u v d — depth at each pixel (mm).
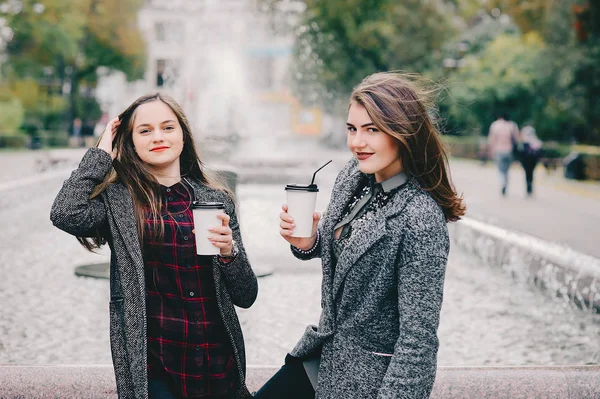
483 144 28859
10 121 34719
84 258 7914
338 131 43125
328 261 2188
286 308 5773
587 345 4863
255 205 13320
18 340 4773
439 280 1968
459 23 39062
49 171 18312
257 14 32875
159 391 2266
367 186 2215
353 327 2090
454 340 4965
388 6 29844
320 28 30625
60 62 40531
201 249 2197
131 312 2211
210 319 2352
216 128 30188
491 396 3270
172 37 58781
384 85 2070
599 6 21172
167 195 2406
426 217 1995
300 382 2285
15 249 8406
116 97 58531
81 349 4594
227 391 2365
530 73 32438
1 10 31578
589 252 8133
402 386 1900
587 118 24047
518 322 5461
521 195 16281
